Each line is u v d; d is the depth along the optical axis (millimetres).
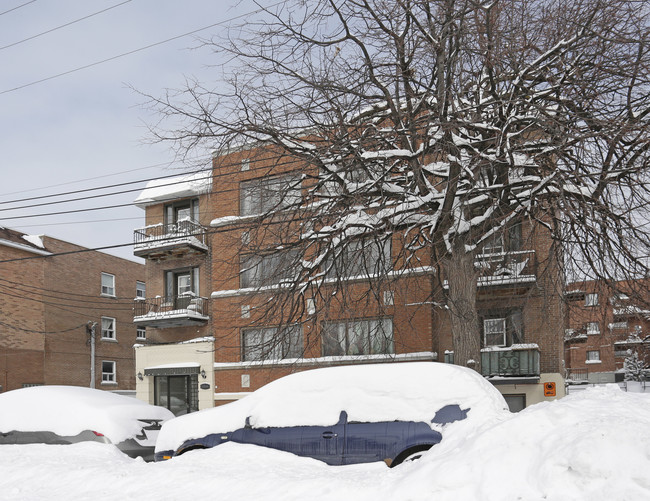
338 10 11953
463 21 11219
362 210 12961
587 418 5152
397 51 12453
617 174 11789
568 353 54375
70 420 11172
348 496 5320
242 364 25219
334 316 21844
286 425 8102
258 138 12938
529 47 11711
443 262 13805
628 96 11789
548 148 12344
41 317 34406
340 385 8180
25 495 6625
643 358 47656
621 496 4184
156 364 27844
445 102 11648
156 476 6609
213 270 25781
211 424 8594
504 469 4887
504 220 13516
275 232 14547
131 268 41500
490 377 20312
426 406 7562
